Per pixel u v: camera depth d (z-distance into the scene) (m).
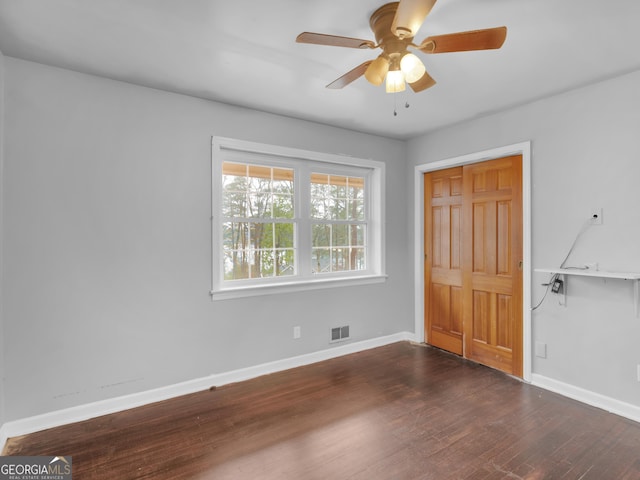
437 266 3.95
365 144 3.89
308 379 3.13
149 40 2.05
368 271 4.05
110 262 2.57
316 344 3.57
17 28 1.93
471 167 3.55
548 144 2.89
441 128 3.72
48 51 2.18
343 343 3.76
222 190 3.13
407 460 2.00
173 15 1.81
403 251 4.21
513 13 1.79
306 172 3.58
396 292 4.16
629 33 1.96
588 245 2.66
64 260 2.41
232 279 3.19
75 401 2.45
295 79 2.57
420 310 4.11
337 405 2.65
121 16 1.82
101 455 2.07
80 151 2.46
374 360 3.59
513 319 3.18
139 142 2.67
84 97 2.47
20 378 2.27
